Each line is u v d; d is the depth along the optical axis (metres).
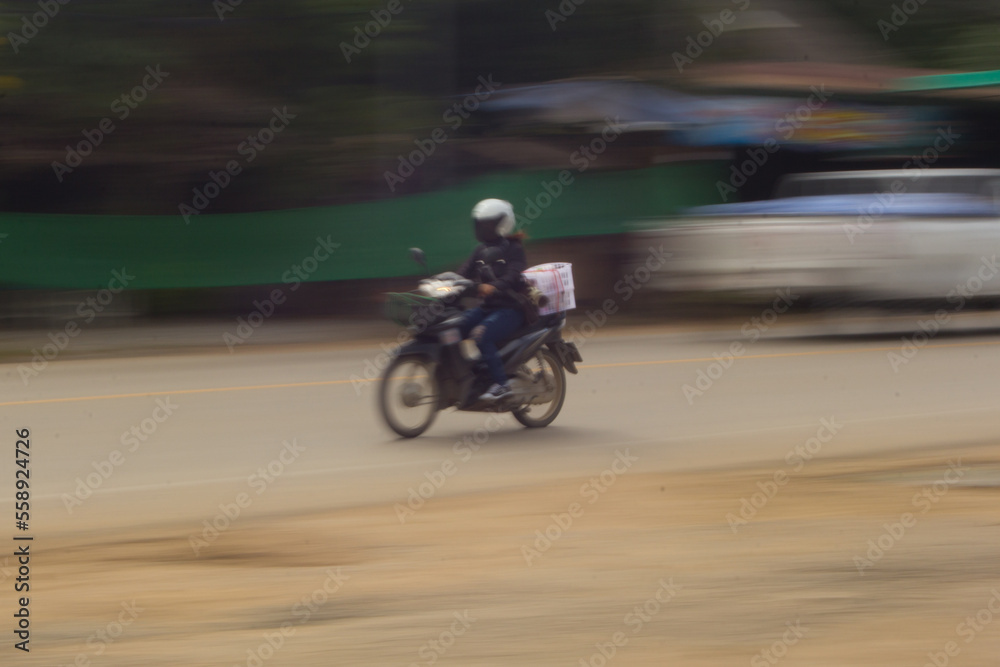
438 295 7.96
